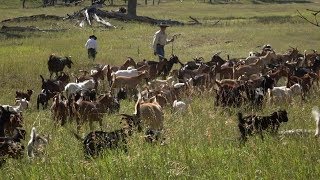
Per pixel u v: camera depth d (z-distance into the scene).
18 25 50.78
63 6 83.31
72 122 15.37
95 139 11.45
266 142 12.00
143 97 16.42
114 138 11.62
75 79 23.58
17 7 89.00
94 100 17.31
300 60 25.48
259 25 49.25
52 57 26.05
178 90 18.41
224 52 33.22
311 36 39.38
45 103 19.83
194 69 22.70
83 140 11.64
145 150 11.30
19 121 14.18
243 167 10.14
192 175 9.83
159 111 13.48
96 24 51.56
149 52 33.50
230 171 9.84
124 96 20.95
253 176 9.57
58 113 15.35
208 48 34.94
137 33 43.94
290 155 10.81
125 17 55.44
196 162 10.55
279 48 34.41
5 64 27.89
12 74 26.20
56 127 14.89
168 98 17.94
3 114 13.37
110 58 31.00
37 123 15.81
